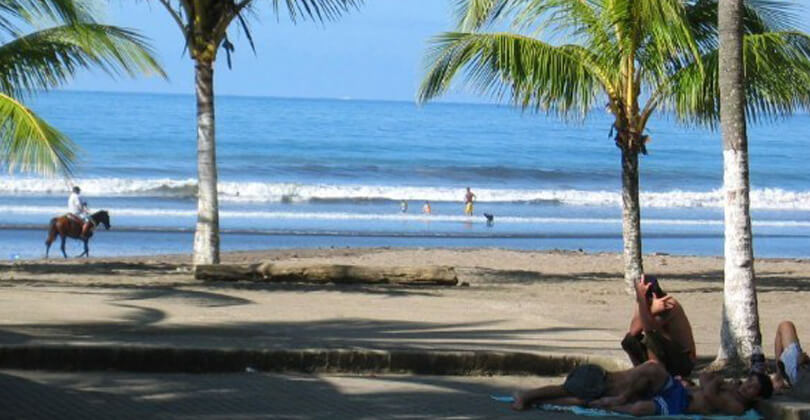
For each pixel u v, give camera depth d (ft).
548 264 95.20
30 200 167.22
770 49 62.95
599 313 57.52
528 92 66.80
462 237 136.15
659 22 58.49
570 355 41.39
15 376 35.86
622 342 38.78
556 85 65.72
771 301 66.18
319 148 312.09
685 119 67.77
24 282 65.92
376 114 518.78
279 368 39.52
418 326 48.62
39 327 43.34
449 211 175.32
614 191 214.28
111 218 147.23
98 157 258.57
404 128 411.54
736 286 41.27
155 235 127.24
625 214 69.15
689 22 64.75
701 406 34.91
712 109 66.54
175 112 448.65
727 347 41.39
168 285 66.13
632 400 34.94
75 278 70.38
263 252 102.63
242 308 53.16
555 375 41.19
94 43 70.74
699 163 299.58
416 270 69.92
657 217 172.96
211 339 41.86
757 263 99.96
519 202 192.75
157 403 33.50
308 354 39.81
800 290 73.92
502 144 346.95
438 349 41.37
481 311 55.36
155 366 38.45
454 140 359.05
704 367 42.83
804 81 65.16
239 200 180.14
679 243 135.54
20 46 68.49
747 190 41.32
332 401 35.17
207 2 71.56
